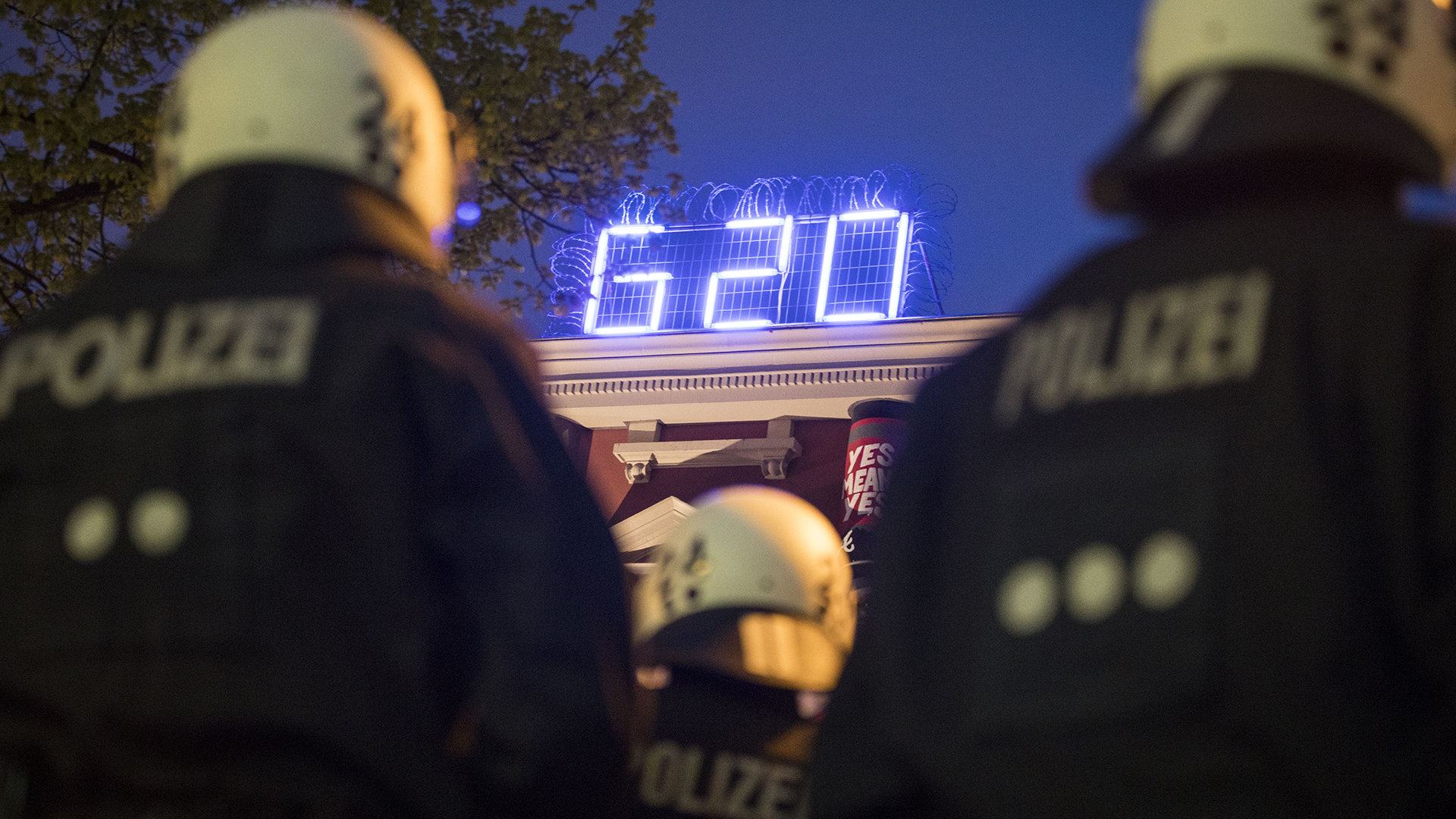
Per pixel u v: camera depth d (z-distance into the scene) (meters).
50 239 11.25
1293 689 1.75
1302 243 1.95
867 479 17.69
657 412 20.30
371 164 2.57
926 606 2.18
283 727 2.15
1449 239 1.89
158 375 2.35
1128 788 1.83
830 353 19.47
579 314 20.97
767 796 3.52
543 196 12.30
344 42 2.63
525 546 2.24
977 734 1.98
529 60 11.72
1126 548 1.89
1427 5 2.22
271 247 2.44
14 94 10.67
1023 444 2.08
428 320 2.36
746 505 4.07
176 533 2.22
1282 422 1.84
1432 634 1.74
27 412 2.40
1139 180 2.20
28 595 2.28
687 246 20.94
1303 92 2.09
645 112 12.39
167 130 2.68
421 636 2.19
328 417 2.25
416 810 2.16
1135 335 2.03
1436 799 1.72
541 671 2.19
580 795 2.22
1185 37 2.21
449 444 2.26
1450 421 1.77
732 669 3.71
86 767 2.21
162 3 11.15
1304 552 1.78
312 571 2.20
